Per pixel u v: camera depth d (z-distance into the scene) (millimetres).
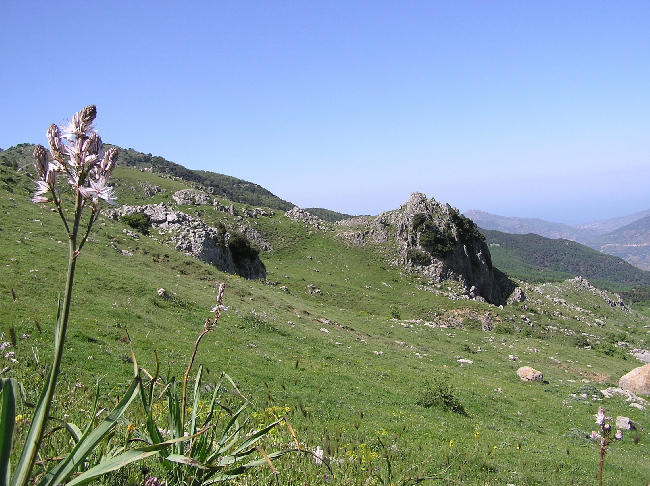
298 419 12430
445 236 92312
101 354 17203
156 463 3869
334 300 69562
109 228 43719
